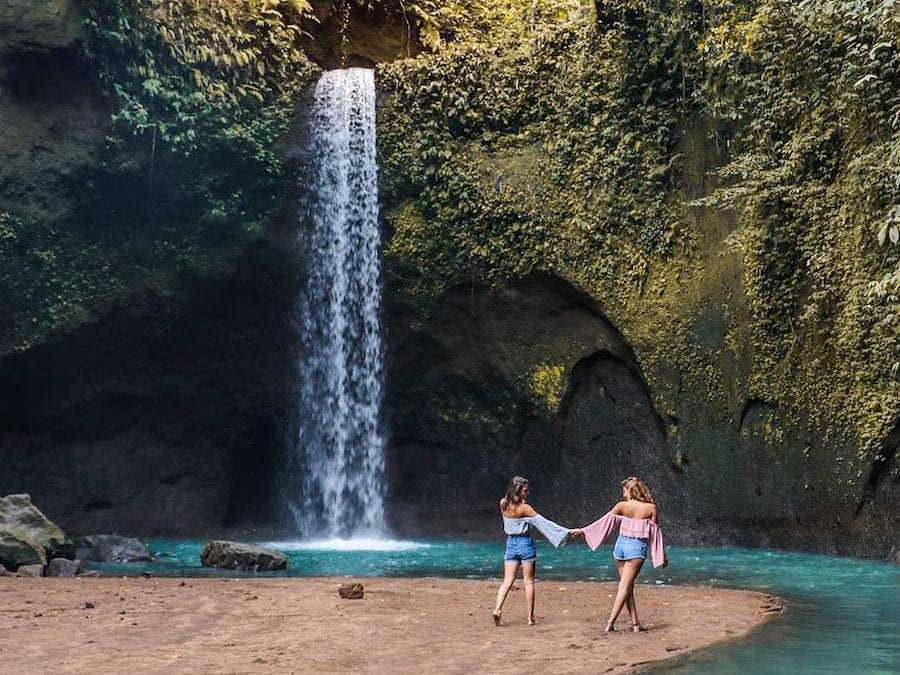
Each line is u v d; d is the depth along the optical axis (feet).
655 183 63.72
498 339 68.39
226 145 66.80
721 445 59.72
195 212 67.21
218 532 71.05
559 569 48.96
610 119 65.72
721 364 59.82
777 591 39.86
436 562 53.36
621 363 64.85
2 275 61.26
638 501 30.96
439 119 70.08
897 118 47.85
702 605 35.45
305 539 70.95
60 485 67.10
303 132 70.18
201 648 27.55
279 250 69.26
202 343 69.31
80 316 64.34
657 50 63.82
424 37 78.38
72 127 62.90
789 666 25.18
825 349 54.34
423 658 26.43
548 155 67.56
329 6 80.59
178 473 70.49
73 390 66.39
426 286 69.31
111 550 53.16
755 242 58.08
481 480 70.13
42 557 46.03
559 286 66.13
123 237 65.98
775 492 56.85
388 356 70.33
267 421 71.97
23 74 60.95
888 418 50.49
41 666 25.08
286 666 25.34
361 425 70.95
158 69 65.67
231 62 68.03
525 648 27.73
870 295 47.37
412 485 71.67
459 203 68.64
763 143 57.98
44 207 62.44
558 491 67.21
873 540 51.67
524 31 75.77
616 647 27.86
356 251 70.49
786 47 57.16
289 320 70.85
